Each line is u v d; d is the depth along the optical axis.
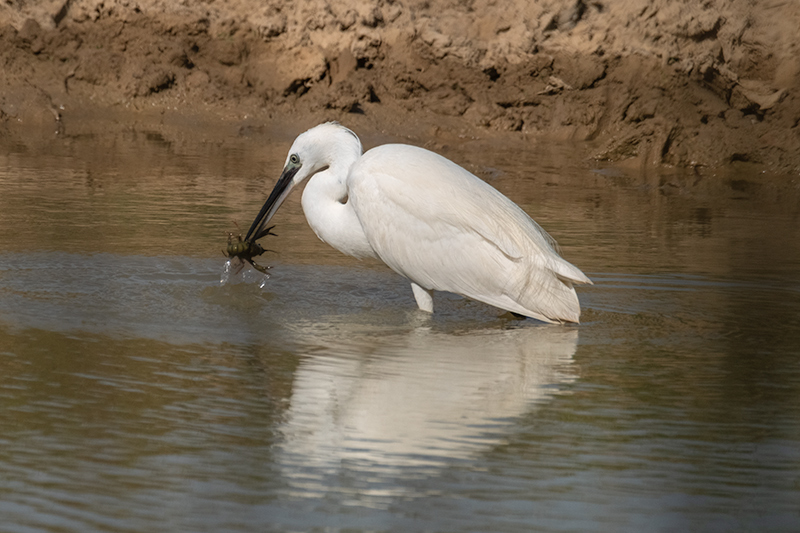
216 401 7.82
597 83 29.02
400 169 11.07
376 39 30.14
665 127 25.86
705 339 10.29
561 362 9.30
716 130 26.42
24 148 23.78
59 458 6.61
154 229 15.21
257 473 6.50
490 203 10.95
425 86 29.88
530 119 29.00
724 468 6.83
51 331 9.59
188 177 20.70
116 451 6.77
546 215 18.09
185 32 30.91
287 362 8.98
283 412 7.65
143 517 5.82
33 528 5.65
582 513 6.05
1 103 28.59
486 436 7.27
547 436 7.33
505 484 6.44
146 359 8.84
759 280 13.23
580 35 29.47
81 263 12.70
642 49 28.56
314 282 12.45
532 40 29.61
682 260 14.39
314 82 30.11
